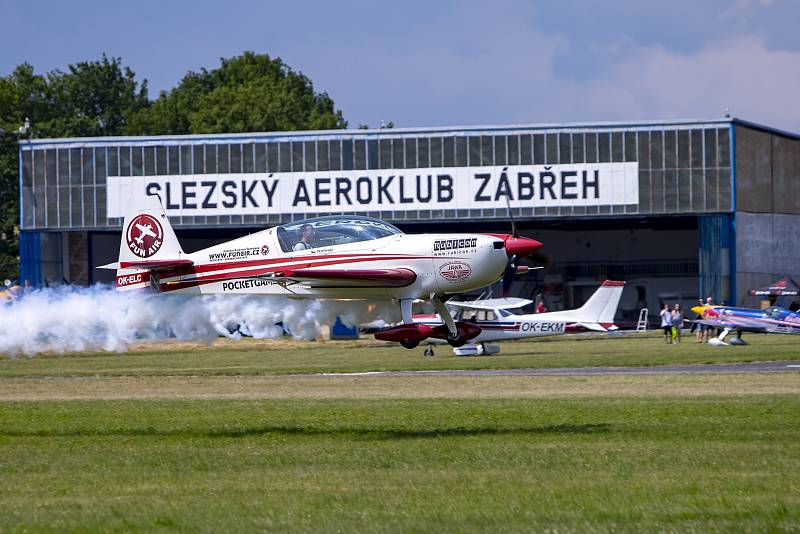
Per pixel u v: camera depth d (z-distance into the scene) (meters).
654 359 99.88
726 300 173.25
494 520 30.66
